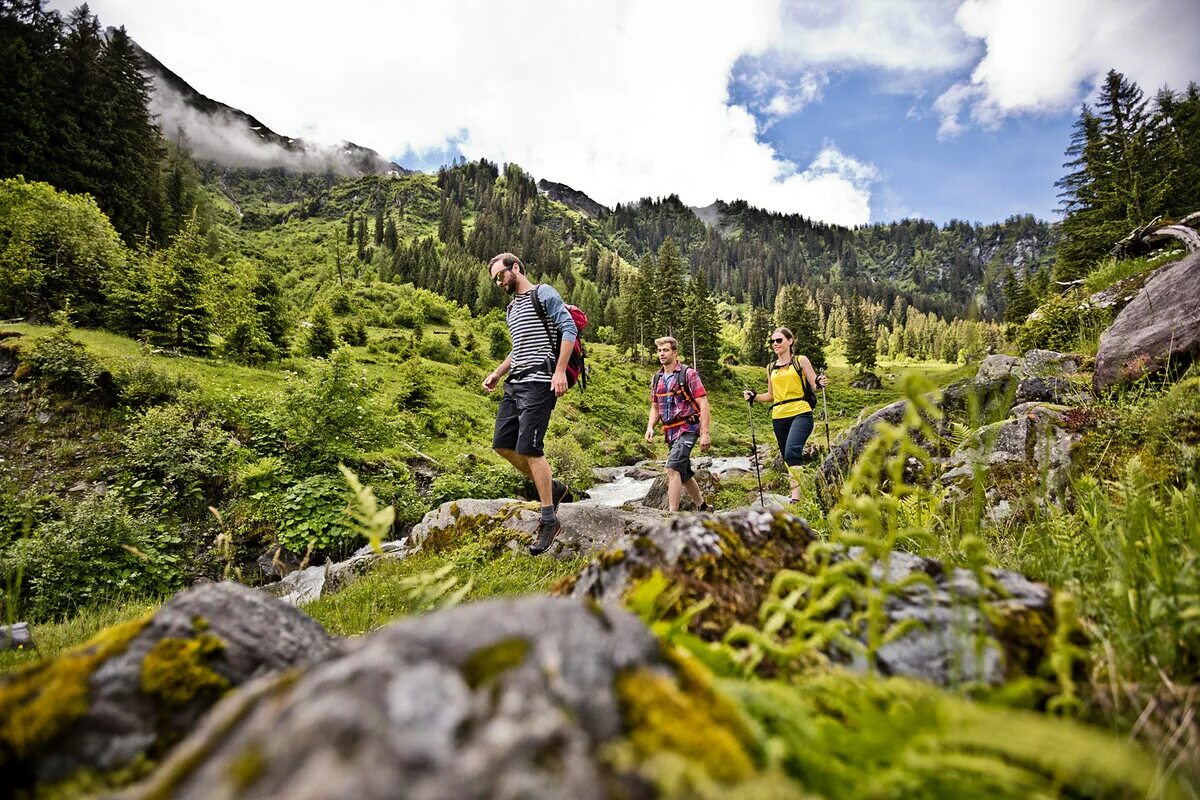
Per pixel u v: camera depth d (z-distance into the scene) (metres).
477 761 0.46
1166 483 2.02
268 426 13.38
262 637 1.03
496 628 0.62
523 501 5.91
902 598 1.17
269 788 0.44
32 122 33.56
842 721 0.86
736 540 1.40
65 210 24.31
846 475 3.98
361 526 1.17
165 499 11.14
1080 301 7.62
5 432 11.98
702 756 0.53
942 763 0.60
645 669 0.65
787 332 5.77
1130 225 19.06
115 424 13.02
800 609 1.20
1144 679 1.02
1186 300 3.95
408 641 0.60
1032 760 0.72
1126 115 24.52
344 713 0.49
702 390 5.31
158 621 0.97
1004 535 2.15
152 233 39.12
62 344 13.76
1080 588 1.39
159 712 0.83
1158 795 0.71
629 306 74.31
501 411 4.44
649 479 26.58
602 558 1.49
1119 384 3.98
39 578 7.90
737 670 0.95
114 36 41.28
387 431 14.24
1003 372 4.27
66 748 0.74
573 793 0.45
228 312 26.81
